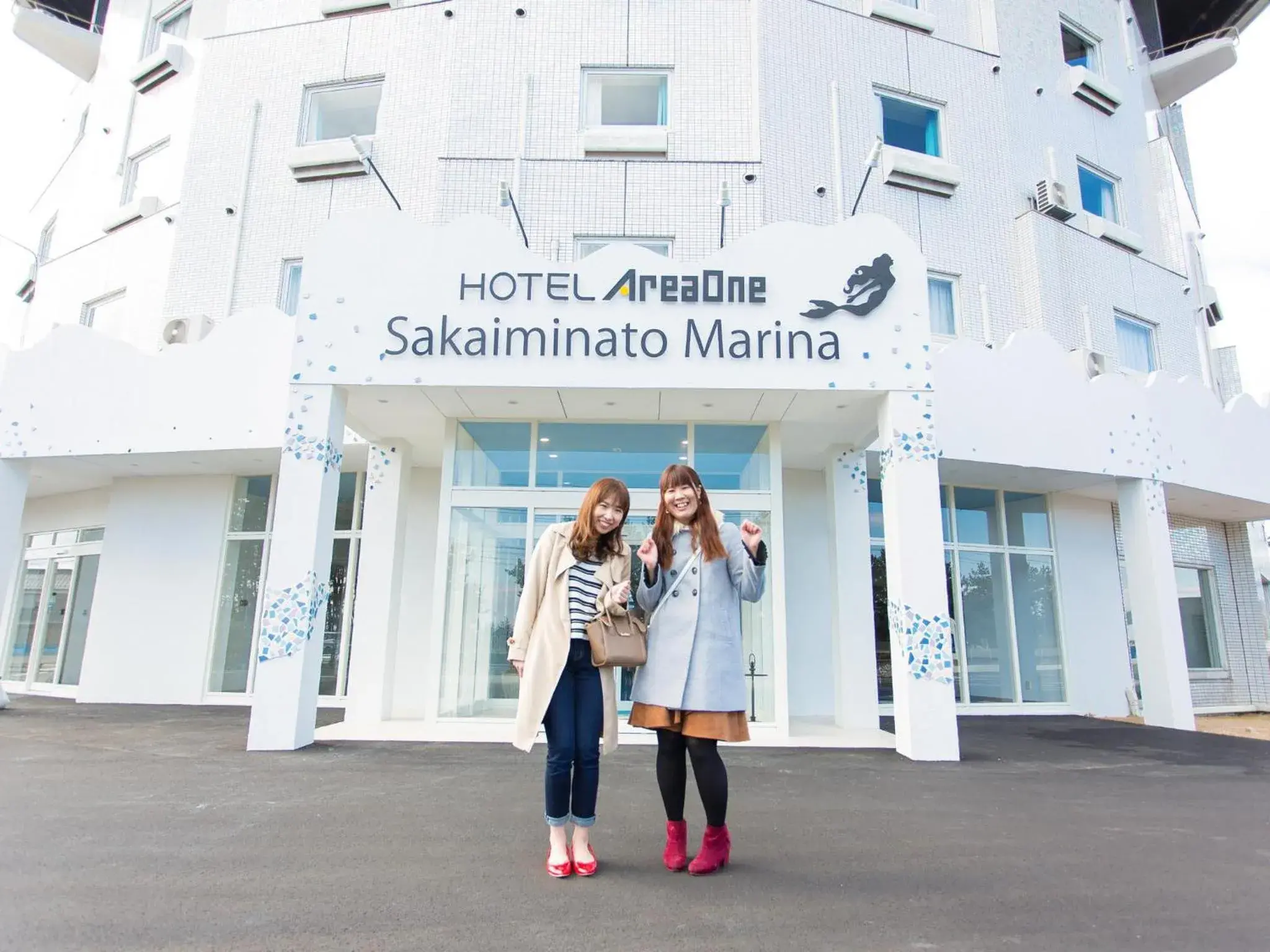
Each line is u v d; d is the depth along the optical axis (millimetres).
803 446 9102
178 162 12836
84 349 9195
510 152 10859
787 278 7043
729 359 6914
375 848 3490
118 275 12781
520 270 7059
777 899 2873
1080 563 11039
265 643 6500
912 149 12023
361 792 4715
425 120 11375
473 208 10234
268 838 3658
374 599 8609
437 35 11695
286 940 2457
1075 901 2914
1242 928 2658
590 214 10188
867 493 9500
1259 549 15531
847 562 8711
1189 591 12586
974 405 8703
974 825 4090
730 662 3135
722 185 10062
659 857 3395
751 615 7852
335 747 6562
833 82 11250
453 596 7902
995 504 10828
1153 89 16125
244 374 8859
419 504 10234
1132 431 9523
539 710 3039
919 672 6465
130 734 7258
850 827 3992
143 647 10422
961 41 13125
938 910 2791
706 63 11117
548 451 8133
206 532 10609
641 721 3084
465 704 7762
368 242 7113
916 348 6941
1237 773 5844
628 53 11148
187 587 10508
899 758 6406
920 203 11547
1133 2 16875
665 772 3197
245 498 10734
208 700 10164
